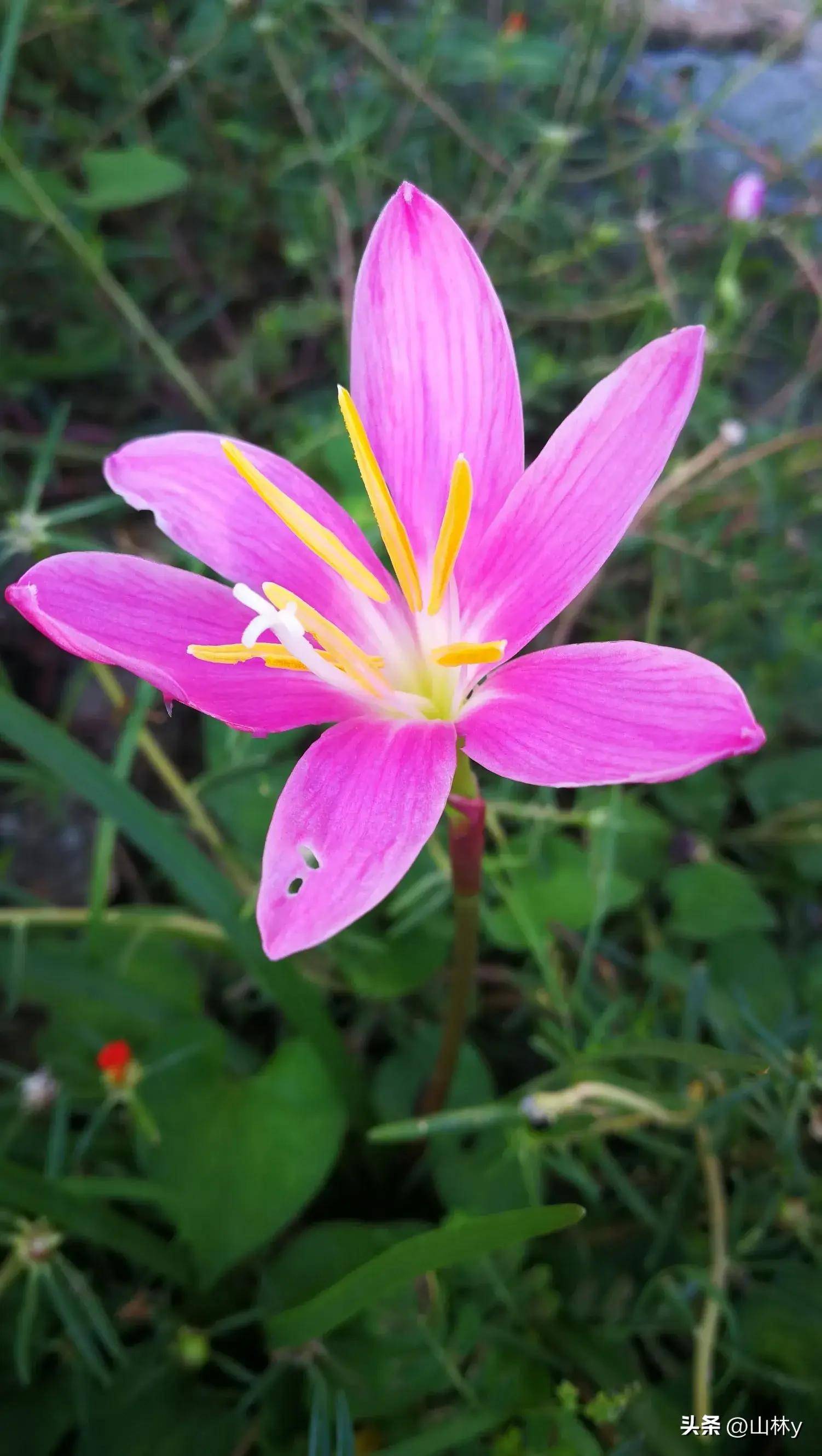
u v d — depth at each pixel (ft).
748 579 0.55
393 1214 0.43
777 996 0.44
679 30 0.81
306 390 0.66
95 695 0.56
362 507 0.48
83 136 0.67
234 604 0.29
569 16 0.72
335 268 0.63
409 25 0.71
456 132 0.67
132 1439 0.35
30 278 0.66
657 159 0.74
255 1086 0.36
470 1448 0.34
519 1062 0.47
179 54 0.68
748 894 0.46
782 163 0.67
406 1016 0.45
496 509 0.30
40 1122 0.41
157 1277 0.40
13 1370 0.37
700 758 0.23
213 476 0.30
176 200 0.68
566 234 0.68
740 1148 0.40
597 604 0.59
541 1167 0.38
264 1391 0.35
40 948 0.42
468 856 0.30
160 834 0.34
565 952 0.47
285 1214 0.33
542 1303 0.36
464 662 0.27
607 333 0.67
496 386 0.30
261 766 0.41
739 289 0.62
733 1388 0.38
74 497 0.61
